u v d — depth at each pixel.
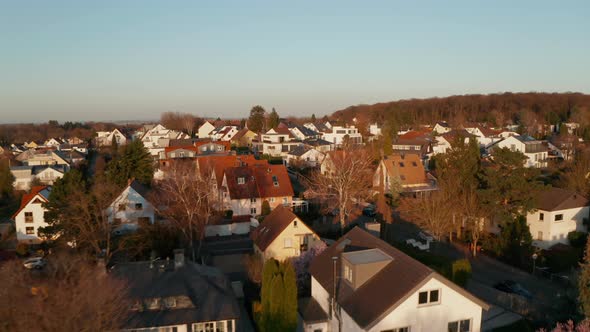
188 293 25.61
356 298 22.80
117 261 38.50
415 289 20.62
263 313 24.30
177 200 47.88
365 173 59.84
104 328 19.42
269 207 51.72
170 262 29.53
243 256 42.25
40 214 49.97
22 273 19.73
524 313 28.64
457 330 21.98
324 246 34.66
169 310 24.94
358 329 21.75
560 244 43.16
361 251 25.31
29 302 17.80
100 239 39.22
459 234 45.62
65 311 17.81
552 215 42.41
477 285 34.22
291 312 23.75
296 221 36.62
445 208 41.78
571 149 92.25
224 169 56.31
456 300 21.72
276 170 56.75
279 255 36.38
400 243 40.16
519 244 39.97
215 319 24.55
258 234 40.06
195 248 44.25
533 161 84.81
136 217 49.41
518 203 41.06
